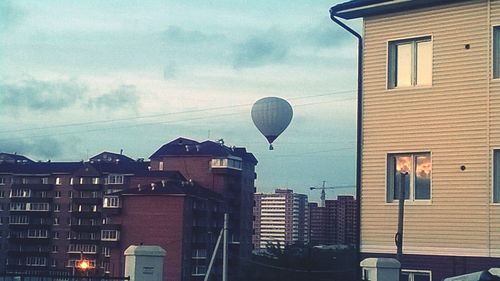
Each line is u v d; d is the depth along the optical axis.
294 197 92.25
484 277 9.65
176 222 73.88
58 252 95.25
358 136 19.81
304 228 91.19
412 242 18.62
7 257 97.38
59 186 96.56
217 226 80.12
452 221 18.12
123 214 76.31
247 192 88.94
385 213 19.17
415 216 18.67
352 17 19.95
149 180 81.00
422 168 18.81
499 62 17.83
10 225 98.00
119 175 92.94
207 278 19.08
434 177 18.50
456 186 18.16
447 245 18.12
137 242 74.94
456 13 18.47
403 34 19.22
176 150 86.25
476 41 18.12
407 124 19.03
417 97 18.92
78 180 94.94
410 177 18.92
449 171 18.30
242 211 86.75
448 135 18.36
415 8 19.09
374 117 19.58
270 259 25.86
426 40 18.98
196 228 75.94
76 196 94.94
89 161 97.44
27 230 97.19
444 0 18.45
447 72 18.52
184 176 84.94
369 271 15.50
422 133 18.77
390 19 19.50
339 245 30.12
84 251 92.94
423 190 18.73
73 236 94.12
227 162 83.62
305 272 24.83
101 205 93.38
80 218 94.06
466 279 10.05
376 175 19.42
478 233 17.73
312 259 25.31
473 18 18.20
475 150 17.95
